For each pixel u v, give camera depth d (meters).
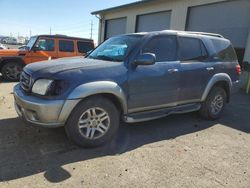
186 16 14.39
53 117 3.88
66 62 4.58
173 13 15.23
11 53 10.89
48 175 3.43
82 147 4.25
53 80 3.90
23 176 3.37
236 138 5.16
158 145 4.57
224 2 12.53
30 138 4.54
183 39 5.51
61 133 4.79
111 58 4.82
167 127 5.58
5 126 5.05
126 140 4.73
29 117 4.03
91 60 4.76
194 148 4.55
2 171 3.46
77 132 4.10
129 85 4.51
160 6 16.20
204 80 5.77
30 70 4.35
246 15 11.58
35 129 4.94
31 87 4.13
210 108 6.11
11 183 3.21
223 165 3.98
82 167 3.67
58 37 11.75
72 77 3.97
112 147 4.38
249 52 11.27
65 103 3.88
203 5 13.55
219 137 5.16
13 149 4.10
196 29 14.09
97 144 4.32
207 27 13.48
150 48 4.90
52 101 3.84
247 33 11.59
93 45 12.55
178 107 5.45
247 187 3.43
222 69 6.17
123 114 4.64
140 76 4.63
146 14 17.66
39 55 11.35
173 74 5.12
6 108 6.33
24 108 4.05
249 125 6.07
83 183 3.29
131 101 4.61
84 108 4.09
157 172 3.65
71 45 12.02
